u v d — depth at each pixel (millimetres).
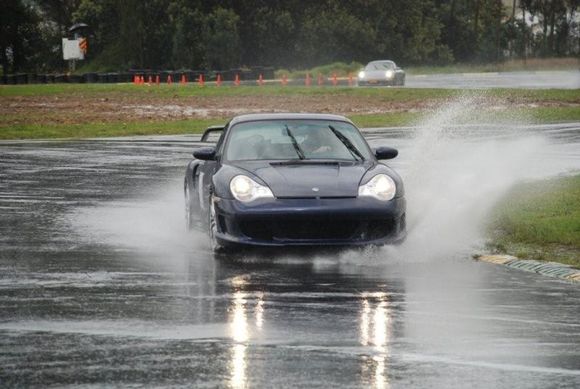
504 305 26891
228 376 19406
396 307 26453
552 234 38594
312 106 138250
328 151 38031
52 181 59406
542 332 23609
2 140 91250
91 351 21438
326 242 34375
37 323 24250
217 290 28812
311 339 22625
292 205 34375
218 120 113938
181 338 22672
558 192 51219
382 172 36188
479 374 19719
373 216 34688
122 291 28594
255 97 162125
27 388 18531
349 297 27828
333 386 18703
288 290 28859
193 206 41031
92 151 79375
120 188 56188
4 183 58312
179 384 18812
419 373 19734
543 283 30375
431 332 23469
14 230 41281
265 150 37969
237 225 34594
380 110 130000
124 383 18891
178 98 163500
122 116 122562
